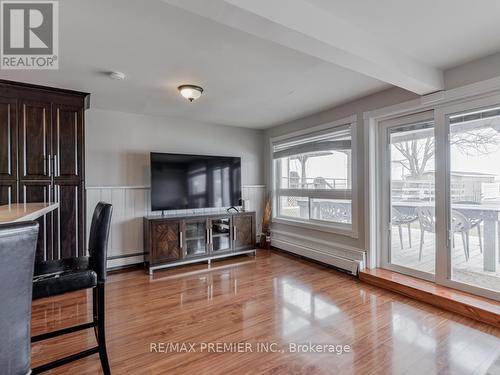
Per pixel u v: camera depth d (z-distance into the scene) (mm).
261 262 4238
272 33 1694
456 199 2738
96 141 3842
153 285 3271
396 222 3334
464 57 2445
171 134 4414
